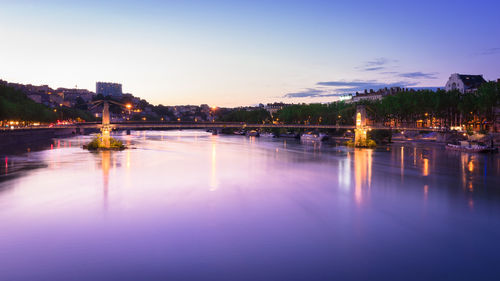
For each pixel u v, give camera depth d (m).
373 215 39.53
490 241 31.89
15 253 28.77
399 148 127.00
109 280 24.75
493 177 64.19
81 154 97.19
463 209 42.00
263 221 37.09
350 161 89.06
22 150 107.38
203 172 68.88
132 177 61.69
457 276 25.64
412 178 63.06
